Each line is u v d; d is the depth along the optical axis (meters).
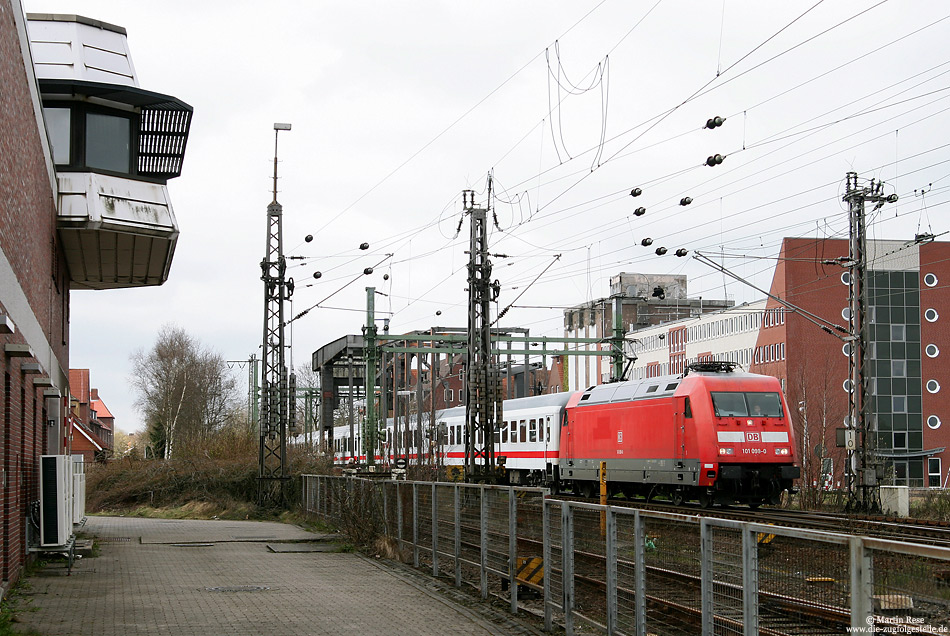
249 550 20.23
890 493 30.34
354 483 21.73
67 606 12.45
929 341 69.38
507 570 12.63
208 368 85.69
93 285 28.31
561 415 38.41
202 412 80.88
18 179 13.11
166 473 41.50
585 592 10.06
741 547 7.11
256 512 33.69
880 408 68.38
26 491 15.68
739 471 26.42
